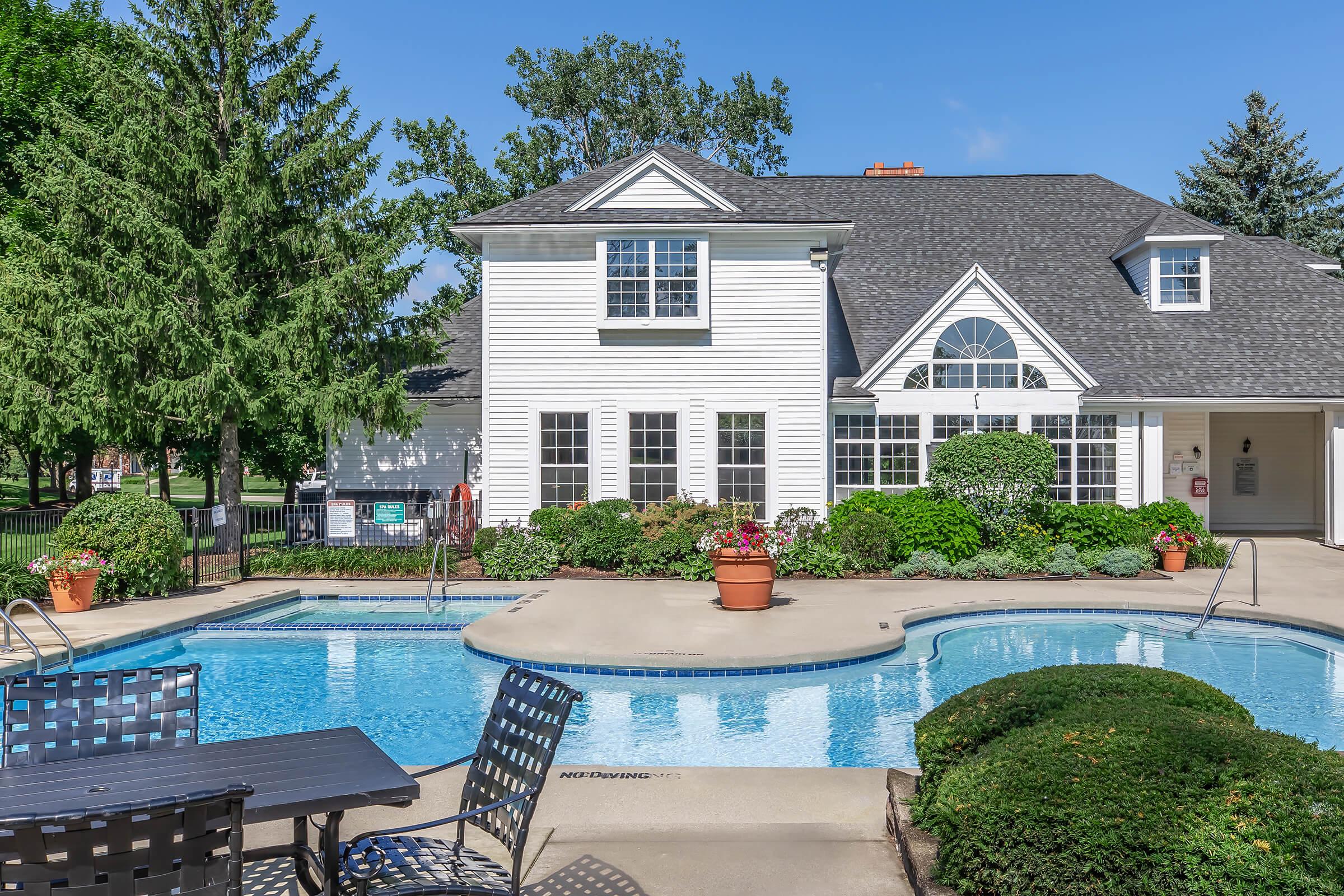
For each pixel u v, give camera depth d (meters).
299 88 21.38
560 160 40.44
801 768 6.68
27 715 3.98
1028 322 20.19
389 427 20.28
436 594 15.12
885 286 23.77
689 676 10.16
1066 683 4.97
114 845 2.51
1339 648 11.55
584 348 19.34
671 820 5.54
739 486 19.27
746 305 19.23
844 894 4.46
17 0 27.42
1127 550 16.88
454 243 36.72
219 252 19.56
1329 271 25.66
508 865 4.83
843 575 16.75
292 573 17.45
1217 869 3.40
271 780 3.47
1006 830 3.83
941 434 20.34
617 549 17.22
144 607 13.75
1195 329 22.59
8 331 18.52
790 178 28.53
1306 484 25.61
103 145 19.78
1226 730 4.13
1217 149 42.62
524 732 3.83
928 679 10.39
